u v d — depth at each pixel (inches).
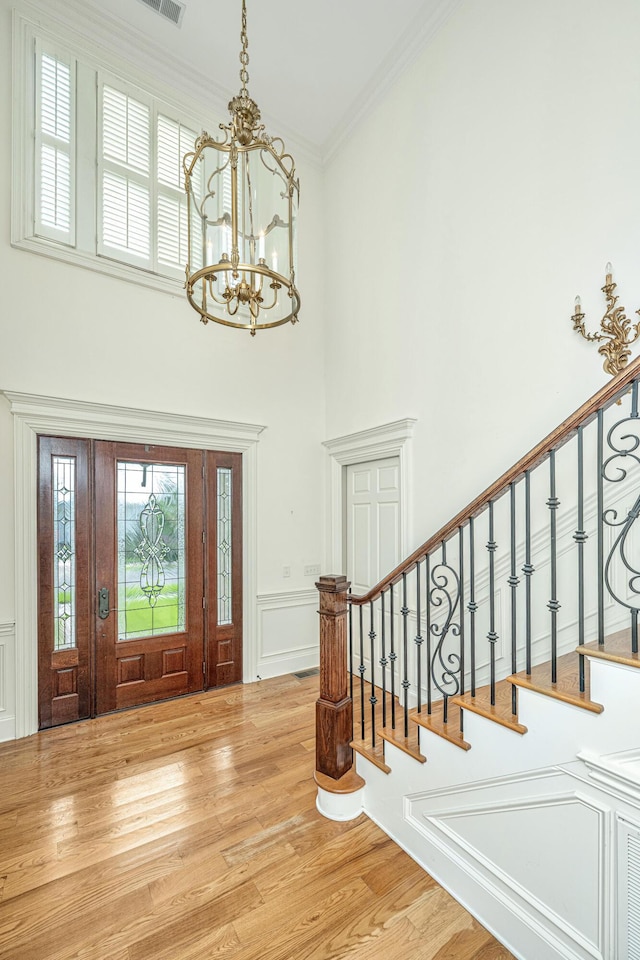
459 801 68.8
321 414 181.3
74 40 134.3
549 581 98.4
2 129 121.3
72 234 130.8
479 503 68.3
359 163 164.1
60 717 124.3
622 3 89.7
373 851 78.5
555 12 101.3
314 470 178.4
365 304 159.6
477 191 118.9
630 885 48.9
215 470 154.9
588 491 92.7
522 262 107.5
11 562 118.1
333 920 65.5
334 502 173.2
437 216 130.9
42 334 124.7
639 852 48.1
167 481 145.3
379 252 153.3
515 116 109.6
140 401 140.3
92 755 108.3
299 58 146.2
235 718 128.3
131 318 139.7
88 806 89.6
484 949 61.6
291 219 74.6
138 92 145.9
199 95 157.0
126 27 137.0
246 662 157.1
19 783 97.1
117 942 62.0
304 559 173.9
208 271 65.1
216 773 100.9
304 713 131.7
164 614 142.9
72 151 132.6
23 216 122.3
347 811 86.3
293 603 169.9
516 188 109.2
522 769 59.3
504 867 62.4
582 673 54.4
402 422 136.0
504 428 110.7
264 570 163.3
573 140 97.7
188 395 149.4
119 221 139.9
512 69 110.3
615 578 89.3
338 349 174.2
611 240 91.0
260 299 73.5
